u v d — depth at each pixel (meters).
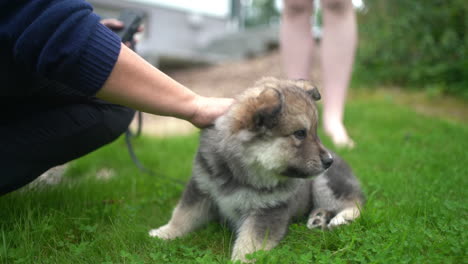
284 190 0.91
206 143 0.92
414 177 1.14
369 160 1.35
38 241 0.84
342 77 1.54
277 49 4.15
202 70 3.85
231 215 0.94
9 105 0.87
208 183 0.92
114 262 0.82
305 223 1.00
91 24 0.75
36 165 0.88
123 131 1.03
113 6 4.38
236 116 0.90
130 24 1.04
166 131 2.23
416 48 2.72
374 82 2.79
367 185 1.16
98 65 0.75
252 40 4.27
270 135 0.89
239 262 0.78
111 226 0.92
